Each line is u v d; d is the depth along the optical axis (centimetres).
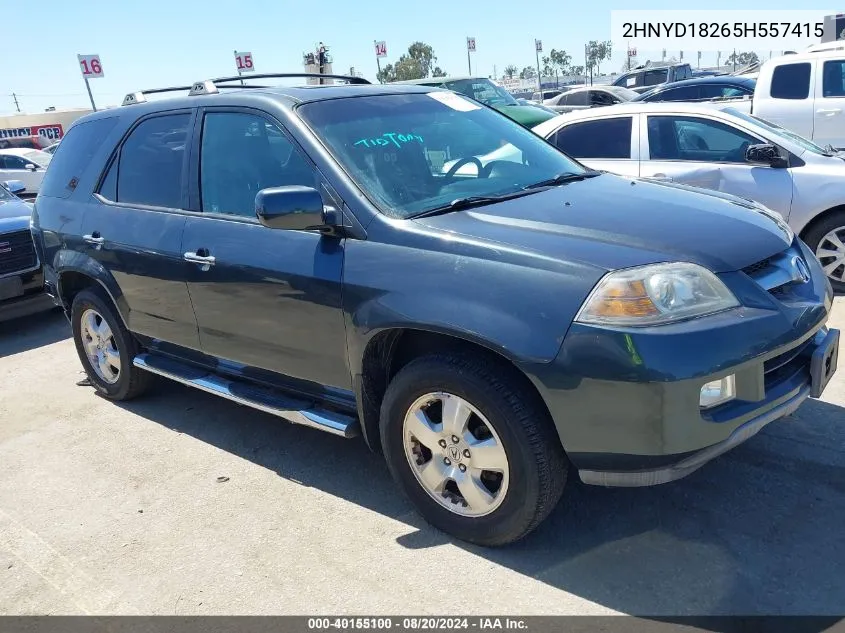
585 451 260
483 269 273
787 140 629
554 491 277
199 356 409
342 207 316
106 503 366
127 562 315
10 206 745
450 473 300
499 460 280
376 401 326
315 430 430
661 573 279
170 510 354
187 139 396
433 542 311
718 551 289
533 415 268
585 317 251
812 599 260
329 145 334
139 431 448
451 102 410
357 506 345
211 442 425
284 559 308
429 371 289
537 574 285
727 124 642
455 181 348
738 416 258
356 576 293
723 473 341
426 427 302
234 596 288
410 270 289
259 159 358
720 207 326
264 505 352
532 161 390
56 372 580
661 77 2155
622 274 254
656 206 318
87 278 477
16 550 332
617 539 302
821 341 297
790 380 282
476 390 275
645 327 247
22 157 1745
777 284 280
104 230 436
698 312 255
